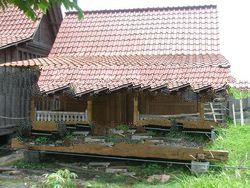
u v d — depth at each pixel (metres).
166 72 14.20
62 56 18.14
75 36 19.56
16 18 18.16
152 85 13.32
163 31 19.31
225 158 10.95
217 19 19.66
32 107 13.91
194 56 16.98
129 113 15.05
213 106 16.91
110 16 20.80
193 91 13.05
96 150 12.23
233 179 8.27
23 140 12.91
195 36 18.77
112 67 14.82
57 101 17.41
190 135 13.78
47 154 13.41
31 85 16.95
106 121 15.12
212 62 14.95
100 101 15.18
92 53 18.30
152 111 14.84
